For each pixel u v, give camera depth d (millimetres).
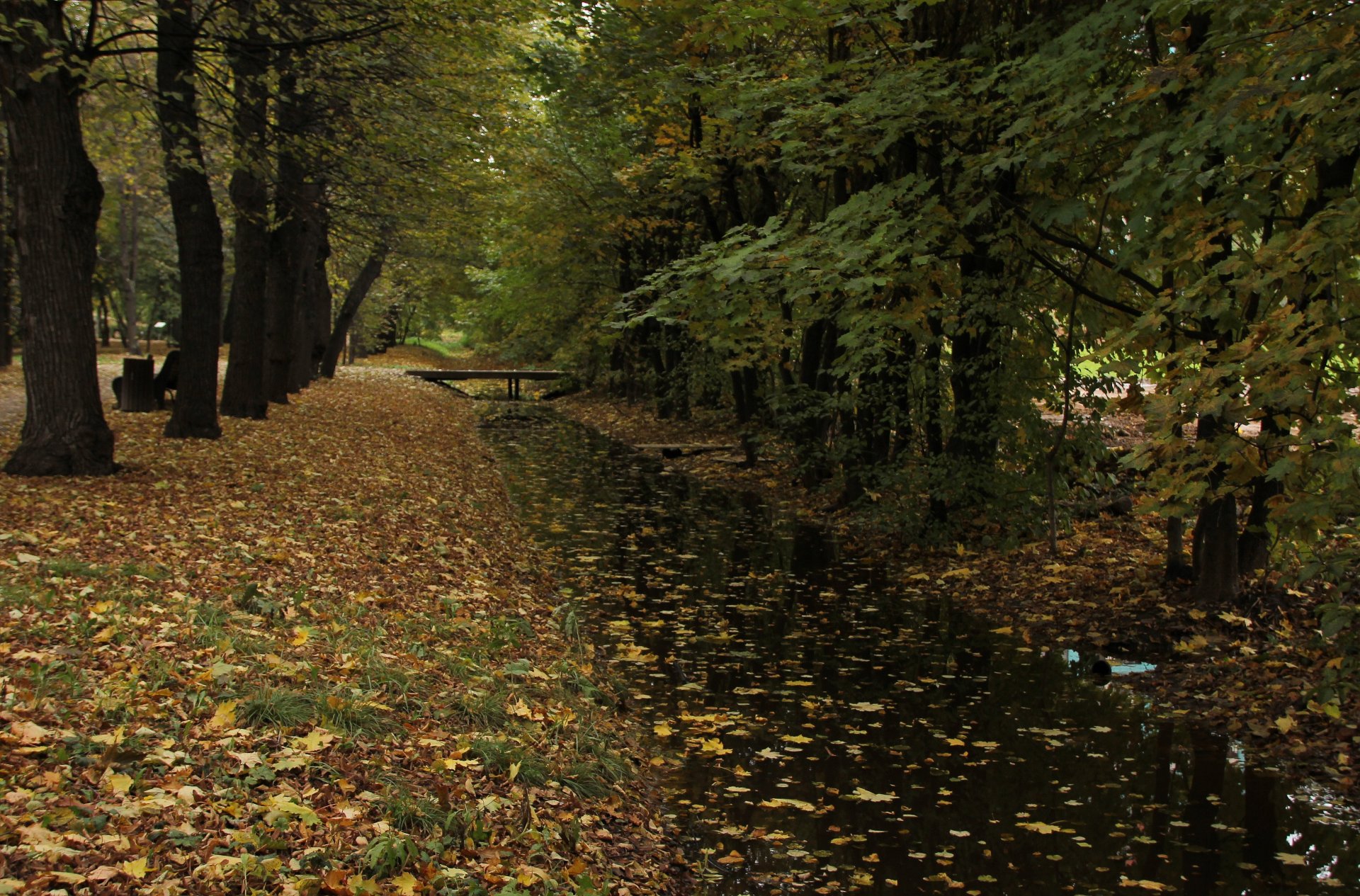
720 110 11031
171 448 13867
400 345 70188
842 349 16062
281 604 6727
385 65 16406
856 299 9312
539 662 7316
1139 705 7355
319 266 30000
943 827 5367
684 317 9609
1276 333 5039
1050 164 8289
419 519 11719
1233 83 6258
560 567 11594
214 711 4586
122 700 4422
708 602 10219
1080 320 11094
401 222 23219
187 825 3533
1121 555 10773
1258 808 5648
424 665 6215
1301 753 6305
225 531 8969
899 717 7070
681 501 16625
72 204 10820
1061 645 8805
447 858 3889
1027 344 11562
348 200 22844
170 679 4832
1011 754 6410
